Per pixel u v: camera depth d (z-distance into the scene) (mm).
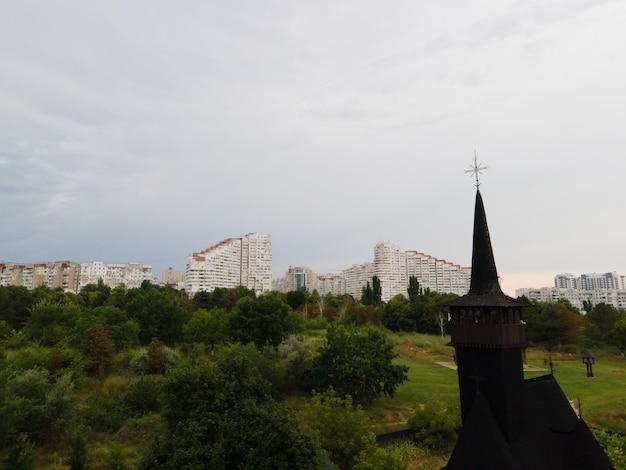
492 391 22078
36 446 32406
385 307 118125
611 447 27734
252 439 23516
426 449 34594
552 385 24891
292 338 60094
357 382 45906
